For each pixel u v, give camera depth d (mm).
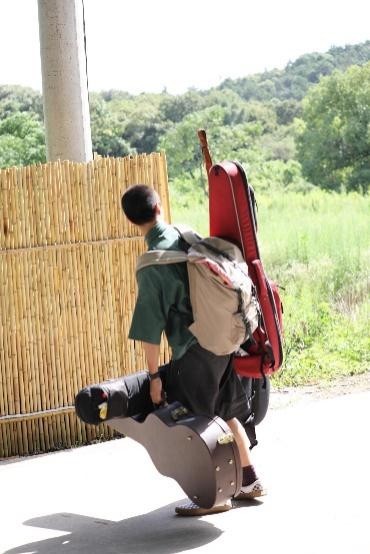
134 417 10922
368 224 26156
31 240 14406
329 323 19781
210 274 10156
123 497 11773
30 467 13508
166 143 39625
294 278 23938
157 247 10391
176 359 10523
